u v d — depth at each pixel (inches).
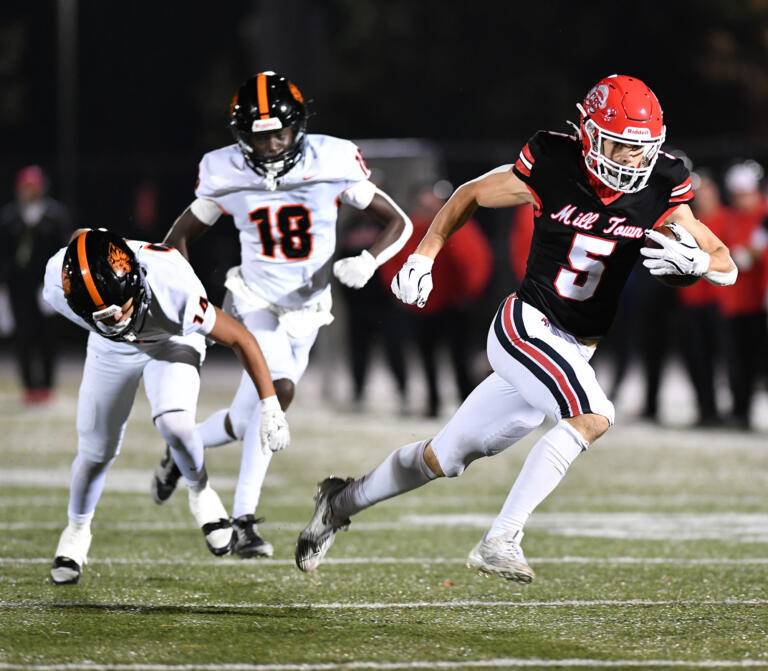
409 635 565.9
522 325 592.1
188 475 674.8
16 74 3895.2
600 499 1037.8
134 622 587.5
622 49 3085.6
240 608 625.0
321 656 525.7
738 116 3090.6
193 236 749.3
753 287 1435.8
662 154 595.5
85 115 3882.9
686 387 2025.1
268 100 696.4
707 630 579.2
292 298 753.6
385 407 1708.9
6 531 850.1
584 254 588.7
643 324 1530.5
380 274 1616.6
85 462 660.1
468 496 1059.3
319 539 638.5
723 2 3021.7
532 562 770.8
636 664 515.2
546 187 588.7
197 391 666.2
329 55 3164.4
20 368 1631.4
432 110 3129.9
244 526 708.0
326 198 737.6
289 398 745.0
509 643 550.9
